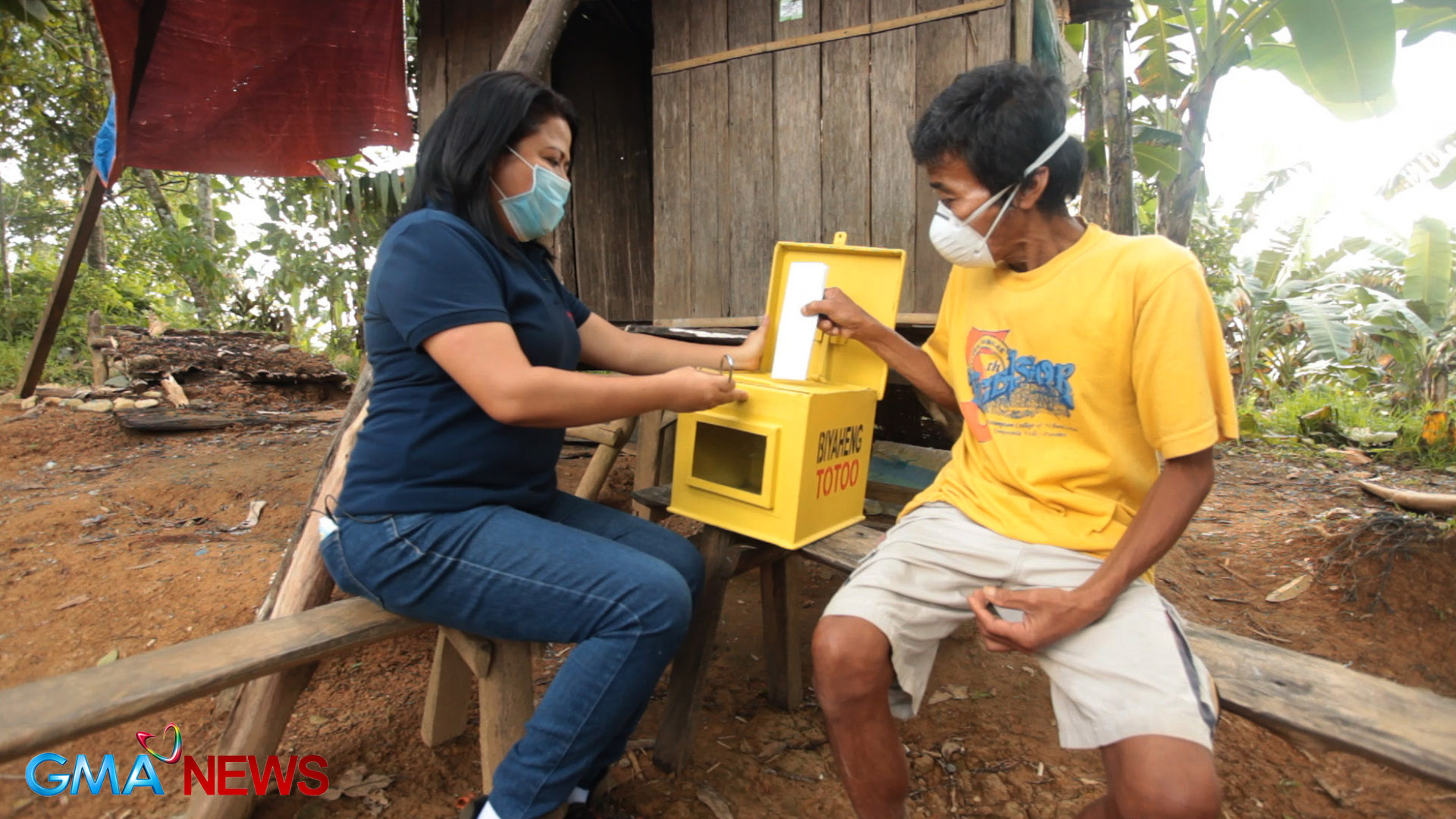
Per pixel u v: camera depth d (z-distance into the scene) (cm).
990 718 220
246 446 525
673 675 195
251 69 369
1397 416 636
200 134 389
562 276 409
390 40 376
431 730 202
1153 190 802
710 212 308
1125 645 128
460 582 149
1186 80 616
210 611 264
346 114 397
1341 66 491
